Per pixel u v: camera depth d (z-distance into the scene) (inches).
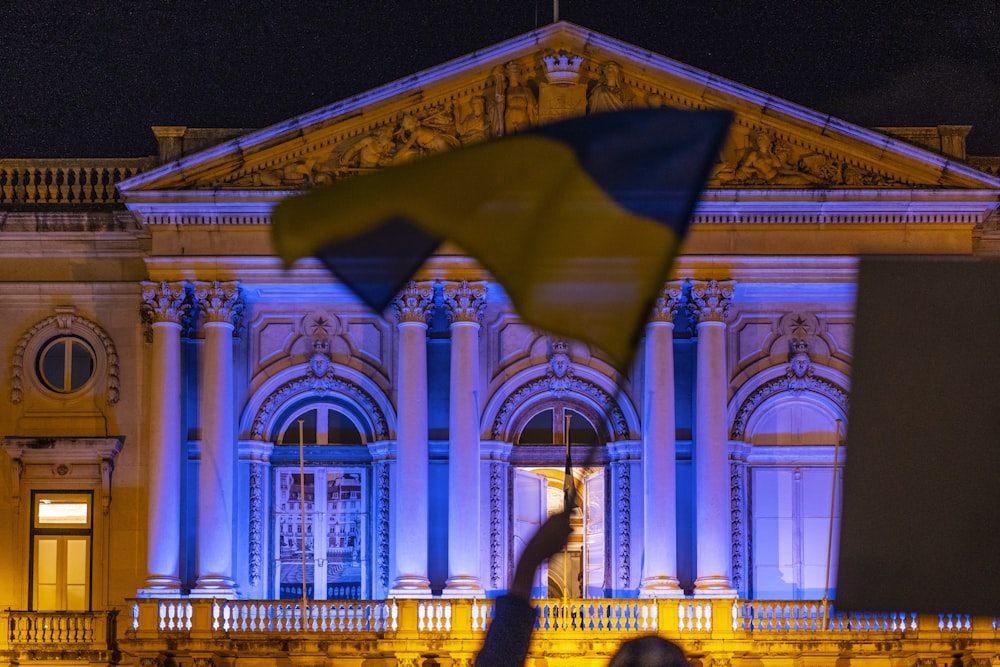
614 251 204.7
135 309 1473.9
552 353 1476.4
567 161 203.9
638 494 1462.8
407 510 1403.8
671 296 1405.0
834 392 1469.0
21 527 1453.0
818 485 1478.8
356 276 202.8
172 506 1396.4
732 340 1469.0
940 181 1396.4
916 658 1359.5
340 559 1478.8
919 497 246.4
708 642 1357.0
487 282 1417.3
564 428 1488.7
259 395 1464.1
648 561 1397.6
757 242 1406.3
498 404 1472.7
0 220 1462.8
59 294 1478.8
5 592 1446.9
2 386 1472.7
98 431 1462.8
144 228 1433.3
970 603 243.8
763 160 1397.6
